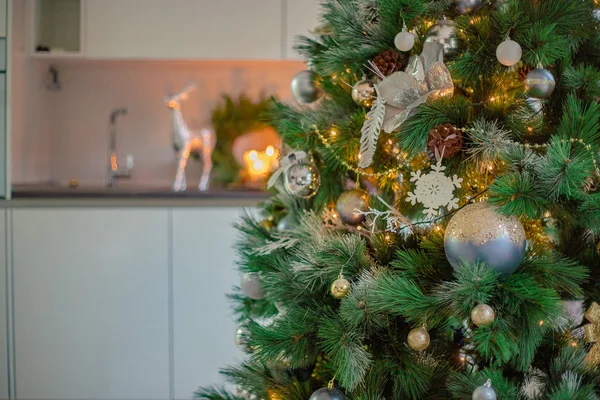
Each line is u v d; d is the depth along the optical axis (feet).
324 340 2.65
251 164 7.75
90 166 8.63
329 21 3.06
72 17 8.08
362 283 2.52
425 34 2.74
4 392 6.70
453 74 2.68
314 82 3.39
